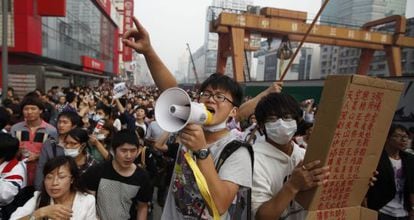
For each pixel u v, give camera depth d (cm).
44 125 412
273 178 190
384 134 182
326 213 174
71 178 242
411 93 781
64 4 1859
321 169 162
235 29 2391
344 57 7119
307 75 8531
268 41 2802
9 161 306
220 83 165
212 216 142
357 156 175
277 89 230
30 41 1766
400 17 2791
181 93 131
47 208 219
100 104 761
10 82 1678
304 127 401
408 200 353
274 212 168
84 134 353
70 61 2672
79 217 241
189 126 131
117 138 287
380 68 6225
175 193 176
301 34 2508
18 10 1720
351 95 160
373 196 327
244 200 157
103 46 4222
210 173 136
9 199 296
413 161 353
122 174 293
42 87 1709
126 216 292
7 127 465
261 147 200
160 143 454
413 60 5344
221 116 164
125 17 6134
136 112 732
